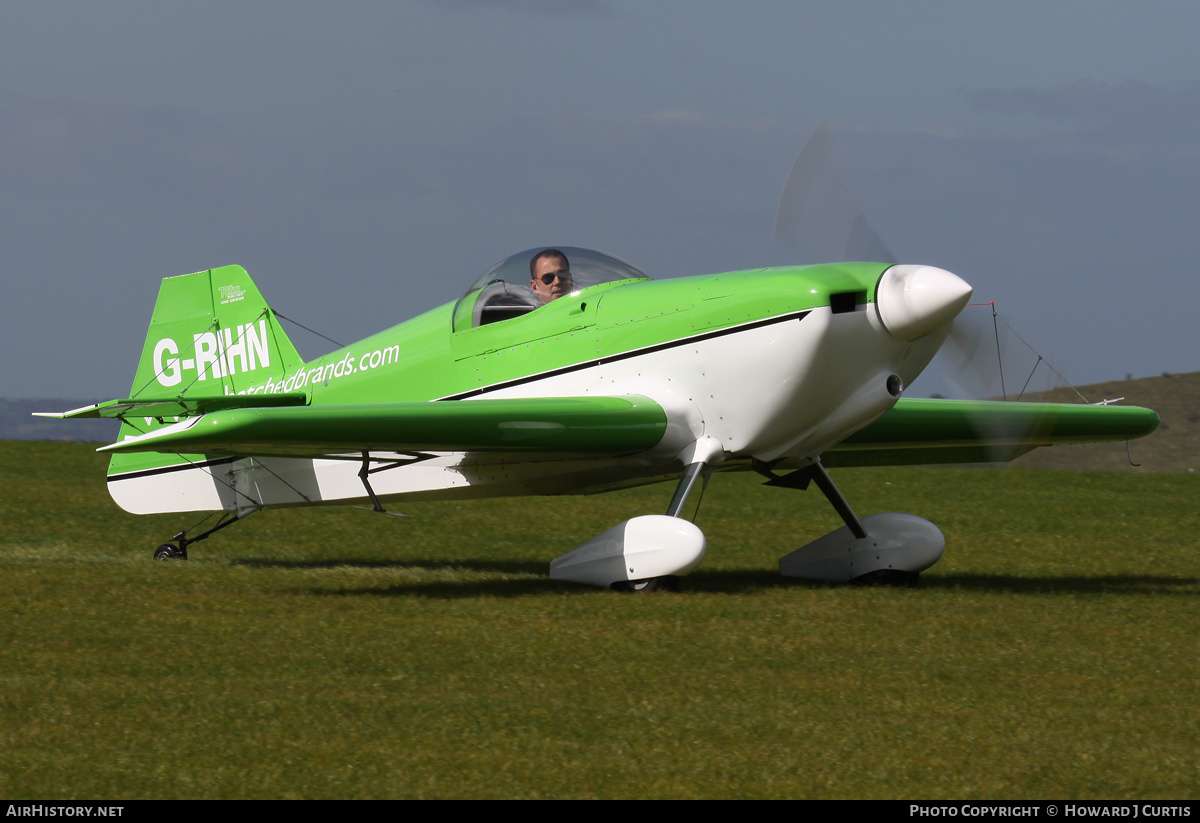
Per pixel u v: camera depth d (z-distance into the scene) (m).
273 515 46.09
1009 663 19.22
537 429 25.92
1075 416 32.25
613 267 30.33
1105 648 20.48
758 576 31.02
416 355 32.94
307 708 16.22
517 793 13.10
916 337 26.14
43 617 22.70
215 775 13.59
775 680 17.92
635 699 16.80
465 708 16.27
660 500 54.25
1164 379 128.38
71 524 43.00
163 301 40.09
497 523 45.12
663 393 27.80
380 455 33.00
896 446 32.59
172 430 24.86
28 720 15.61
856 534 29.38
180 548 35.50
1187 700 17.02
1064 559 35.50
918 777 13.66
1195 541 41.28
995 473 65.75
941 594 26.52
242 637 20.91
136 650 19.80
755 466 28.30
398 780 13.47
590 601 24.94
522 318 30.58
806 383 26.12
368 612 23.53
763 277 26.83
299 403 36.09
